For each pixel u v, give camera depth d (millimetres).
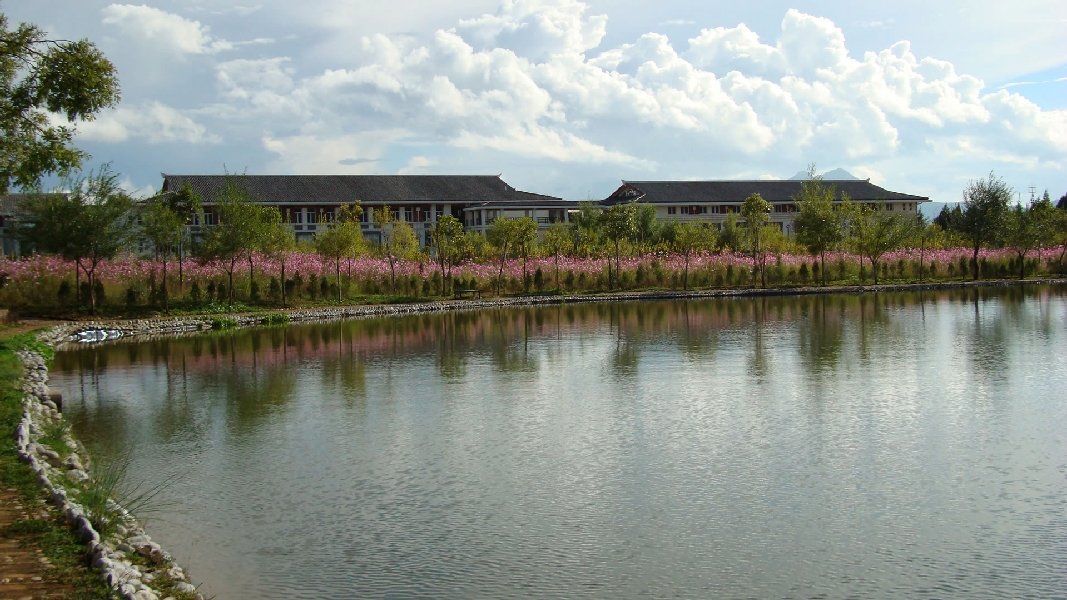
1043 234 53656
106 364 22172
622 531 9375
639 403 15742
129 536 8844
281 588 8062
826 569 8344
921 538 9047
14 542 7805
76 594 6684
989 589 7883
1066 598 7691
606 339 25656
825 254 53000
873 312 32844
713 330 27516
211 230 38062
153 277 35969
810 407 15055
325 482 11227
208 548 9023
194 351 24734
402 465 11945
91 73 17453
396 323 32938
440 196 83625
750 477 11117
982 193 52375
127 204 34438
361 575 8344
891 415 14312
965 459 11727
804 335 25531
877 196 94062
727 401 15727
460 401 16297
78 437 13828
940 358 20234
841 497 10312
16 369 18219
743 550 8820
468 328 30266
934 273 52656
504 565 8547
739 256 51969
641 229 65188
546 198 87000
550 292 45969
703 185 93750
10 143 17500
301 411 15617
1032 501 10062
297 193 79062
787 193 93250
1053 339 23250
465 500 10453
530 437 13375
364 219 80062
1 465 10359
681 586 8031
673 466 11672
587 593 7914
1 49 16922
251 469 11859
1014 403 15023
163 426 14531
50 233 33125
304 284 40000
